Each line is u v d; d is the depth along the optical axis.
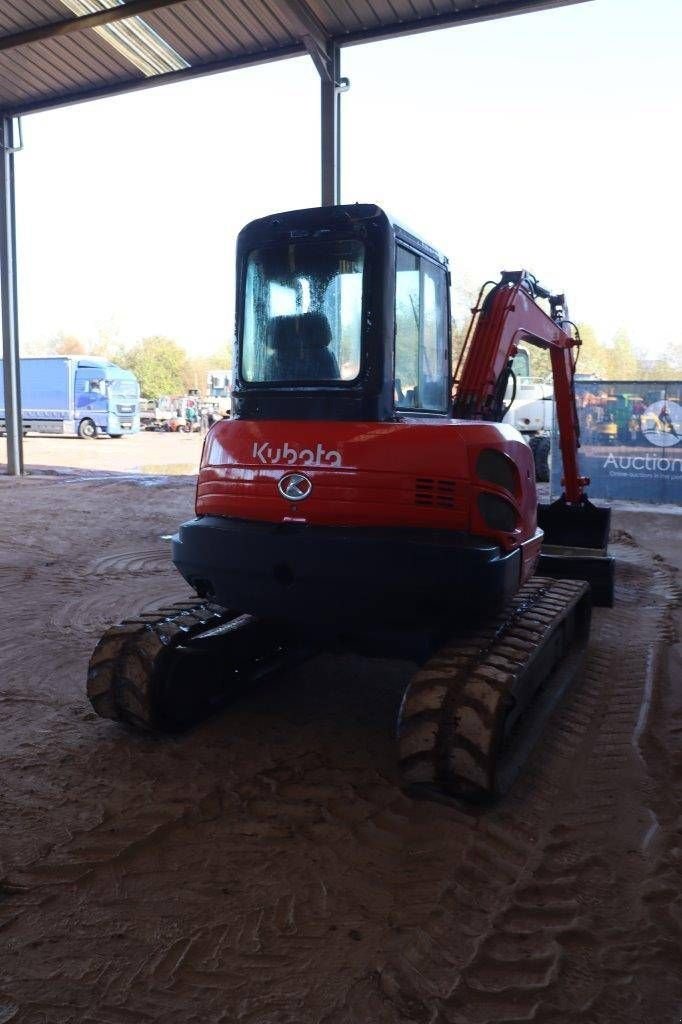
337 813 3.63
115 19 12.09
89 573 8.70
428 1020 2.41
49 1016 2.40
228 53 13.20
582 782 3.95
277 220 4.16
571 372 7.62
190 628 4.50
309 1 11.00
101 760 4.12
